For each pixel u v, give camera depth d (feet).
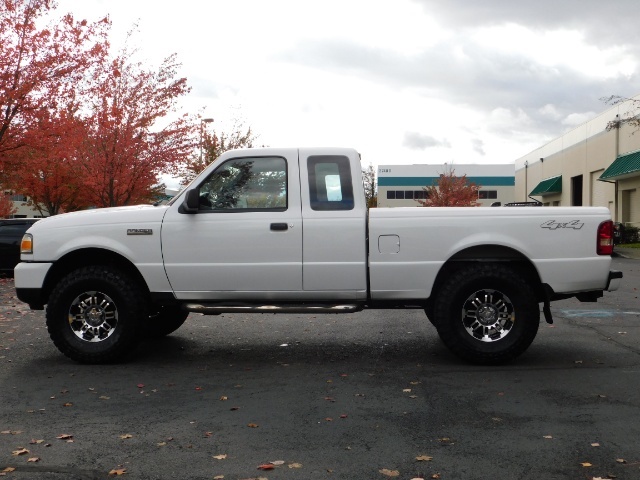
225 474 13.41
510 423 16.56
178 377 22.04
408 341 28.14
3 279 62.90
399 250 23.11
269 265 23.43
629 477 13.04
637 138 116.57
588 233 23.00
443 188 189.16
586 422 16.55
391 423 16.67
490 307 23.16
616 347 26.17
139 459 14.30
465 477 13.14
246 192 23.98
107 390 20.39
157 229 23.86
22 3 69.97
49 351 26.68
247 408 18.22
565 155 164.04
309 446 15.02
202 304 24.09
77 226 24.31
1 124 70.85
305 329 31.55
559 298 23.97
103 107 86.28
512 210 23.11
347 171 23.70
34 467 13.89
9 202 167.32
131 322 23.82
